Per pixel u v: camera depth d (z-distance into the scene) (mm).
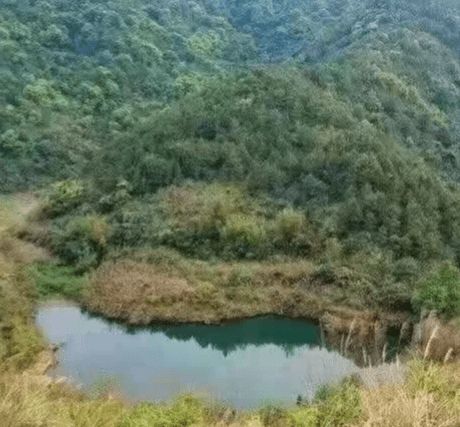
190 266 32844
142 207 36688
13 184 46625
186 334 29188
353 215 33719
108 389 20438
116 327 29359
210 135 40688
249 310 30328
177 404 15797
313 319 29859
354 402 10492
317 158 37094
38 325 28703
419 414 7738
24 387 9469
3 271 31938
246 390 23219
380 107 45875
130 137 43406
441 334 22516
